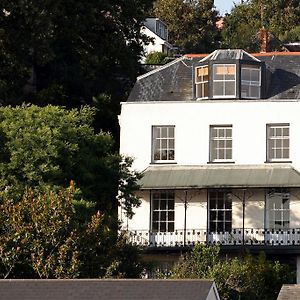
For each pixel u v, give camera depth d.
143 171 75.94
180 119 76.38
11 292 51.25
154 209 75.56
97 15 85.31
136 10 87.44
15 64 80.19
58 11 81.38
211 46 140.62
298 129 75.50
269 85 77.44
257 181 74.38
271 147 75.75
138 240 74.81
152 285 51.06
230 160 75.81
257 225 74.81
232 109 76.12
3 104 79.44
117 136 83.25
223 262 70.50
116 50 85.81
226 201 75.31
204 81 76.94
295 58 79.12
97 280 51.88
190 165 75.94
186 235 75.00
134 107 76.62
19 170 65.56
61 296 50.78
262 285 68.69
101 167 69.00
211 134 76.12
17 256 60.84
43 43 80.00
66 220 61.97
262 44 93.19
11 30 79.94
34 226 61.78
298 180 74.12
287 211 74.75
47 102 82.12
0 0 79.31
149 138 76.38
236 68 76.50
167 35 136.12
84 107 72.25
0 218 62.16
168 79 78.44
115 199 70.12
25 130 66.69
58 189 64.94
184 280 51.41
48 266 60.69
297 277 73.75
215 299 52.28
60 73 84.38
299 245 73.81
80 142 68.25
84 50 85.00
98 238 62.44
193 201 75.50
